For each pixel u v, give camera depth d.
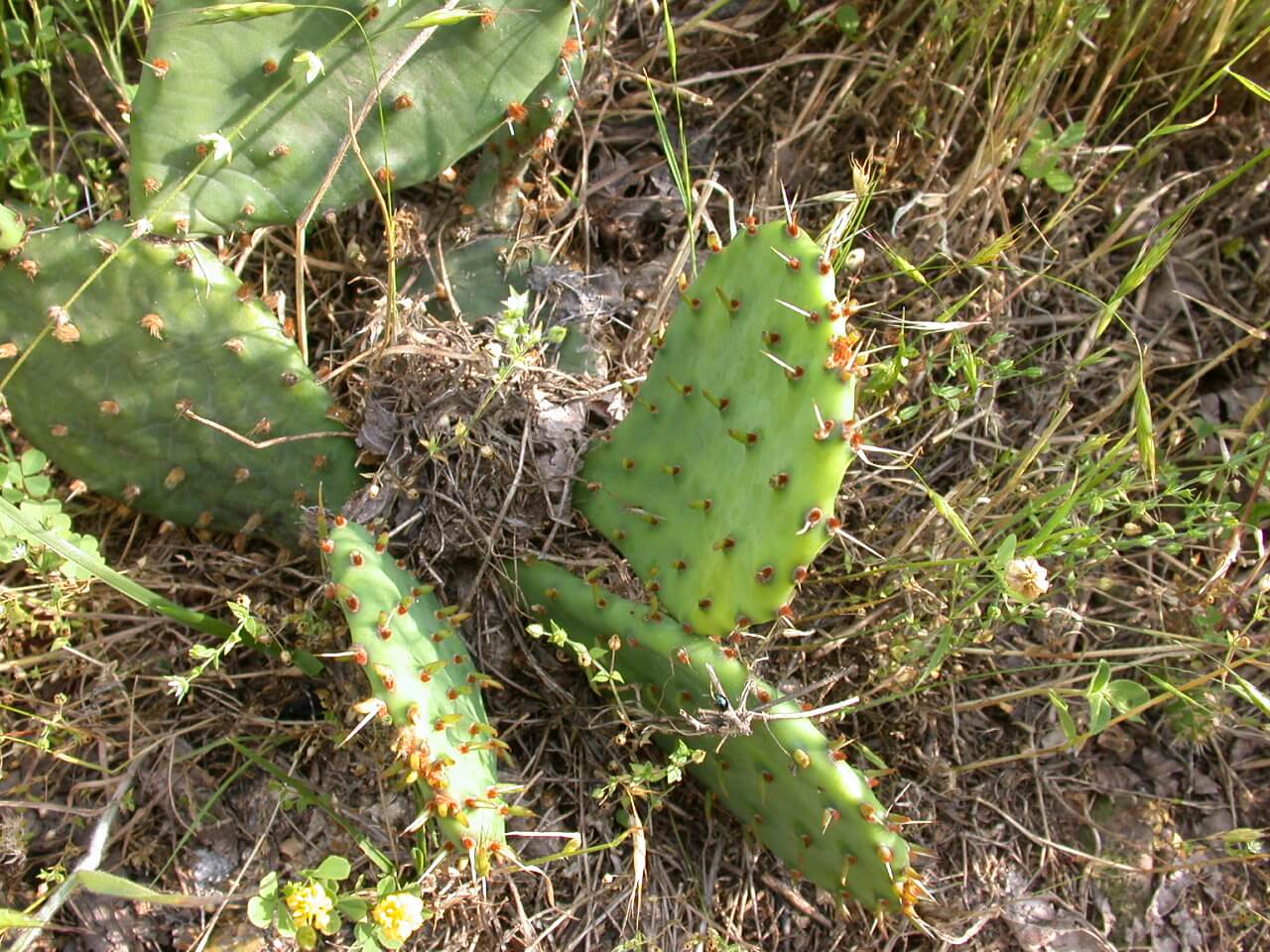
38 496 0.41
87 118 0.51
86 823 0.41
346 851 0.41
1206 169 0.51
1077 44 0.51
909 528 0.46
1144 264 0.41
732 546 0.36
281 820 0.42
